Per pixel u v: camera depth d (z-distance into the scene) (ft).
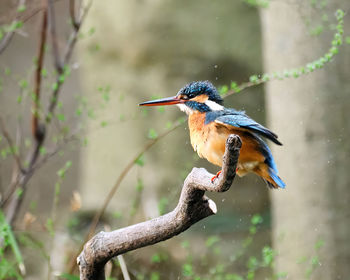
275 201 36.40
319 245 31.73
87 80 53.31
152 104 26.27
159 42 51.90
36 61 34.50
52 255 37.68
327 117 33.53
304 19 32.89
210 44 52.80
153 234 17.37
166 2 51.78
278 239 33.04
